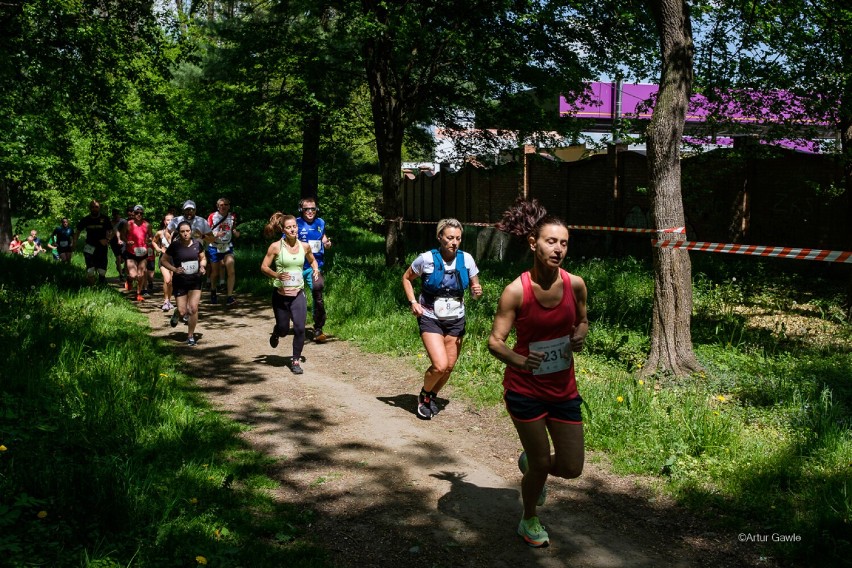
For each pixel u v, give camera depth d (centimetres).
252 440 562
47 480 402
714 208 1473
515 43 1422
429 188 2706
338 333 973
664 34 673
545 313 357
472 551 389
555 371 362
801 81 1065
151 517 392
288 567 362
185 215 1243
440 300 602
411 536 406
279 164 2203
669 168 671
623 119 1412
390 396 691
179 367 789
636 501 450
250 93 1686
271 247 771
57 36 1288
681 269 674
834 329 892
